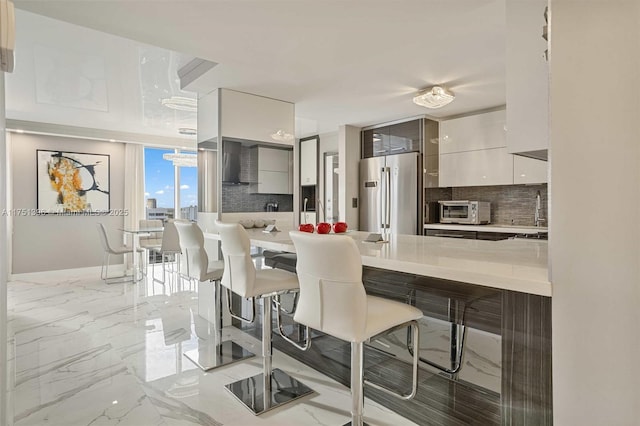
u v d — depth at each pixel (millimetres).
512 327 1483
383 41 2424
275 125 3863
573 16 1133
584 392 1143
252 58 2715
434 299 1895
